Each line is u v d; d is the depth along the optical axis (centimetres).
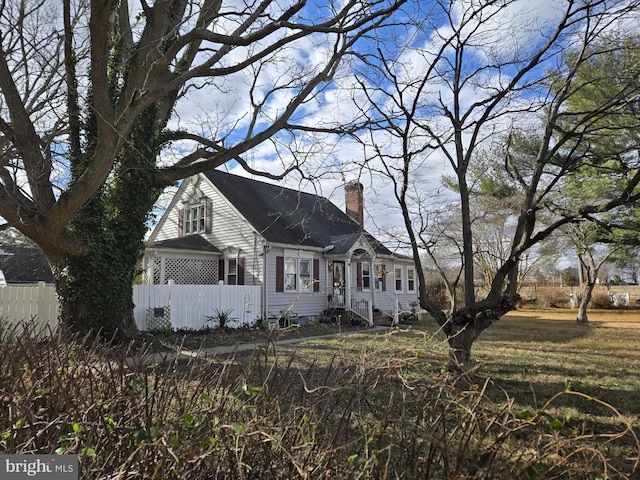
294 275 1859
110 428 216
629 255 1745
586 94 967
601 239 1325
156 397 244
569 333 1496
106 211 1077
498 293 682
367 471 192
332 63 908
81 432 204
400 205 766
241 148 962
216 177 1995
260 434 194
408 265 2666
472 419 196
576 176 1234
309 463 186
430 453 189
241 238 1797
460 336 693
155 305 1368
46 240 893
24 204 813
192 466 185
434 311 730
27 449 211
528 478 183
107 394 250
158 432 190
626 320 2120
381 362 252
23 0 848
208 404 240
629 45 679
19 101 811
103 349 321
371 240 2048
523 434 272
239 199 1953
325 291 2000
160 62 733
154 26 747
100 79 652
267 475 194
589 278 1880
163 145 1213
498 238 1703
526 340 1291
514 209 1388
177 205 2125
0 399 251
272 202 2170
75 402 236
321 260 2005
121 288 1060
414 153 742
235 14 712
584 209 626
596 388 665
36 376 277
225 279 1839
